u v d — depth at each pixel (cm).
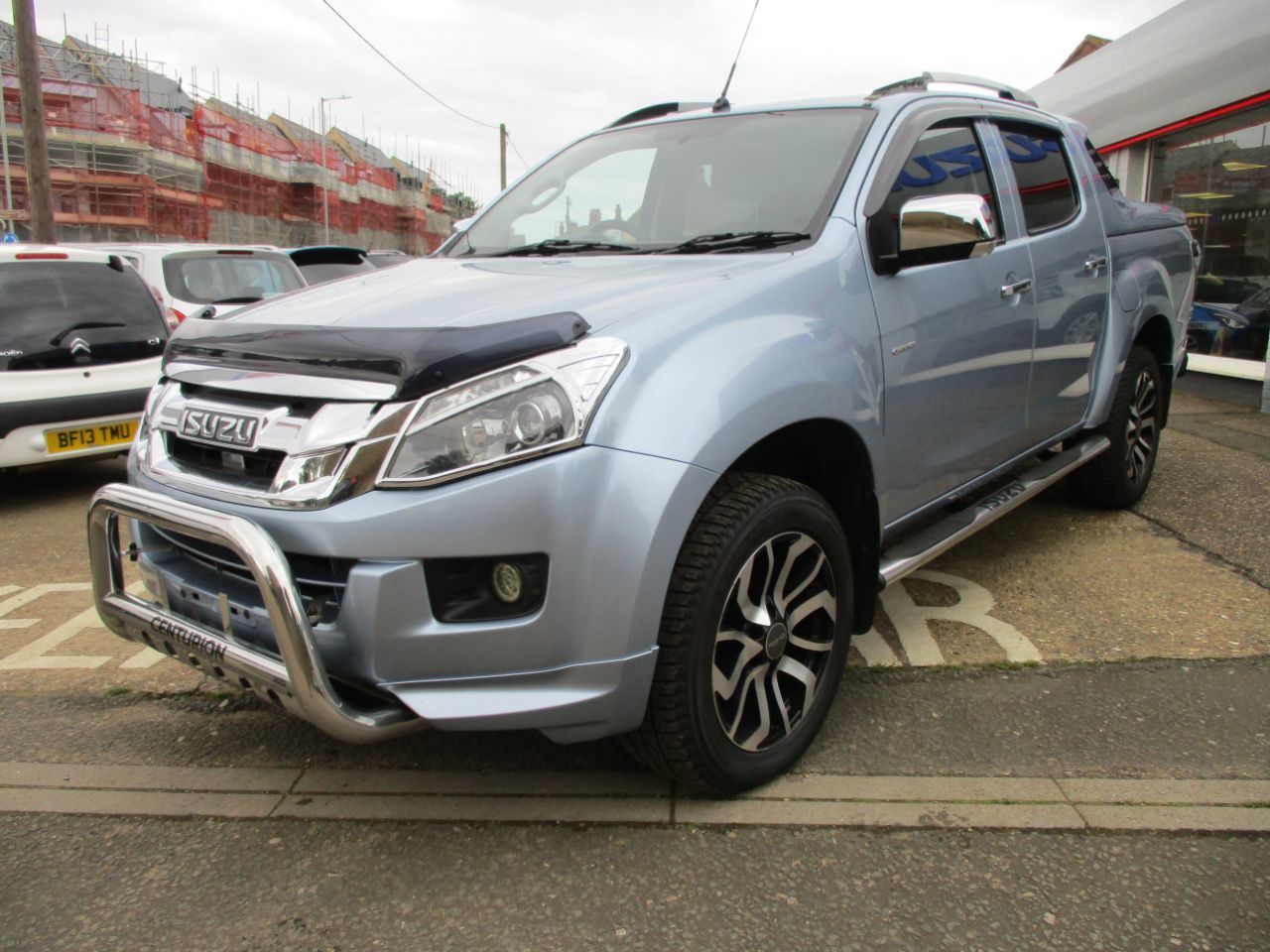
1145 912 202
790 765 253
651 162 338
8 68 3653
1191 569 398
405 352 205
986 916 202
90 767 272
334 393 209
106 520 244
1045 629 344
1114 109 1062
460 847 230
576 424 203
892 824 234
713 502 227
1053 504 496
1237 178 885
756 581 239
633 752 235
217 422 227
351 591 201
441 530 199
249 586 227
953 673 313
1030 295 348
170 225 4184
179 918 208
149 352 603
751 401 224
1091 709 287
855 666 319
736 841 229
